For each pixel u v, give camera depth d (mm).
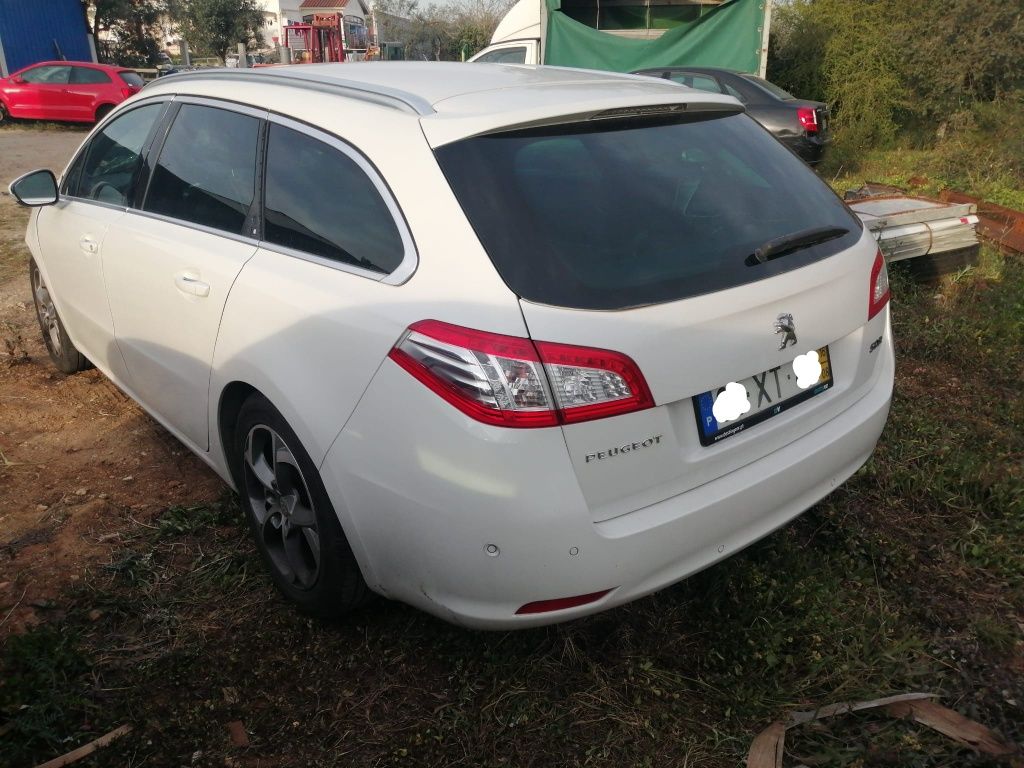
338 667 2447
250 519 2795
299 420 2277
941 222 5590
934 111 12531
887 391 2691
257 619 2641
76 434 3871
